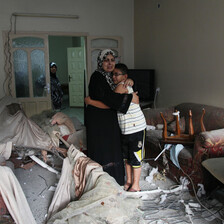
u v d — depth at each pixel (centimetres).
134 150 244
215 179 262
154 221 213
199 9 366
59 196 227
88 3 573
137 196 247
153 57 515
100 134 232
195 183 256
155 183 283
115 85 233
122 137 246
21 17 534
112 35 598
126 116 235
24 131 312
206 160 242
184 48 409
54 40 1143
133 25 607
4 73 539
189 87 403
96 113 230
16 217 193
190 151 269
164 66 474
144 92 504
